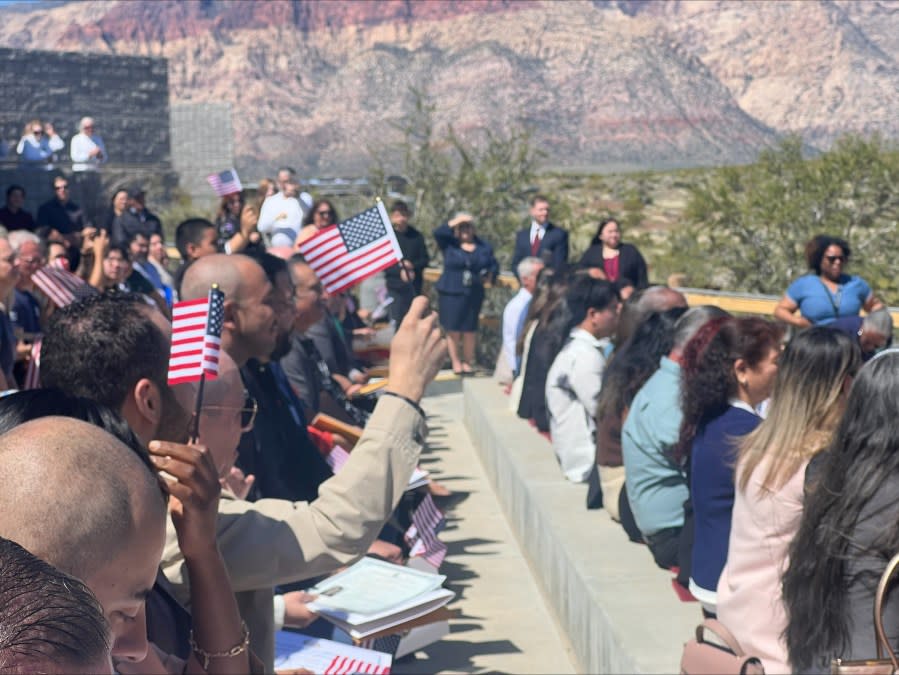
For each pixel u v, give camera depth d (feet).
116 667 5.36
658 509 14.26
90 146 77.30
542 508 18.08
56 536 3.67
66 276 16.01
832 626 7.55
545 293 25.41
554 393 19.72
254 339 10.33
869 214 34.24
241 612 7.77
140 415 6.58
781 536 9.49
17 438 3.89
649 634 12.22
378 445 7.33
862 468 7.47
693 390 12.23
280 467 11.31
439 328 7.58
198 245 25.93
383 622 10.73
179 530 6.12
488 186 43.42
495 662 15.33
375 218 9.49
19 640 1.77
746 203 35.99
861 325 23.02
